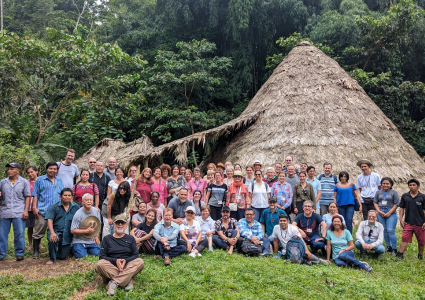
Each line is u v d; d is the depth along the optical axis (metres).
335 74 12.37
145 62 14.95
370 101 12.23
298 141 10.59
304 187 7.64
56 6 40.47
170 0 23.66
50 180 6.65
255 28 22.80
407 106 21.88
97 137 17.36
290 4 22.12
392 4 23.30
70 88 14.76
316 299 4.66
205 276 5.25
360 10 21.72
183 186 8.20
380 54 20.83
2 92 13.55
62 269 5.66
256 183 7.88
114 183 7.07
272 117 11.67
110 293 4.69
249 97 24.55
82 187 7.01
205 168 12.80
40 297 4.57
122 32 26.41
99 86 15.20
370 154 10.34
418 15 18.97
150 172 7.56
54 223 6.17
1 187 6.22
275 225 7.00
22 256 6.22
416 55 22.23
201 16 24.58
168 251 6.34
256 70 24.81
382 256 6.93
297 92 12.02
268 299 4.60
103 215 6.72
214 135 11.71
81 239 6.34
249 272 5.57
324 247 6.74
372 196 7.85
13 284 4.95
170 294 4.71
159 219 7.00
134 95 15.97
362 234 6.93
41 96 15.77
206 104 21.91
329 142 10.43
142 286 4.99
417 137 19.31
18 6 36.50
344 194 7.58
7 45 13.39
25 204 6.38
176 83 19.33
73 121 18.06
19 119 15.32
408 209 6.87
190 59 20.73
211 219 7.21
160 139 19.70
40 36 31.58
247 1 20.62
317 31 22.03
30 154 13.02
